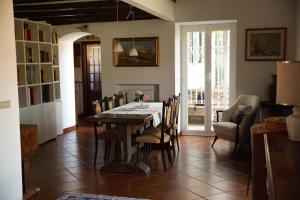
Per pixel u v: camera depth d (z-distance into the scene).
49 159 5.70
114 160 5.09
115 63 7.36
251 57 6.52
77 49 10.10
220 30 7.02
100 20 7.16
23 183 4.12
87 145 6.66
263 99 6.52
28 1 5.28
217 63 7.12
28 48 6.47
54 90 7.24
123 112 5.28
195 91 7.33
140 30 7.14
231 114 6.38
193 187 4.30
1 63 3.43
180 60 7.32
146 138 5.05
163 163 5.06
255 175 3.15
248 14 6.46
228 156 5.71
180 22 6.87
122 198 3.97
